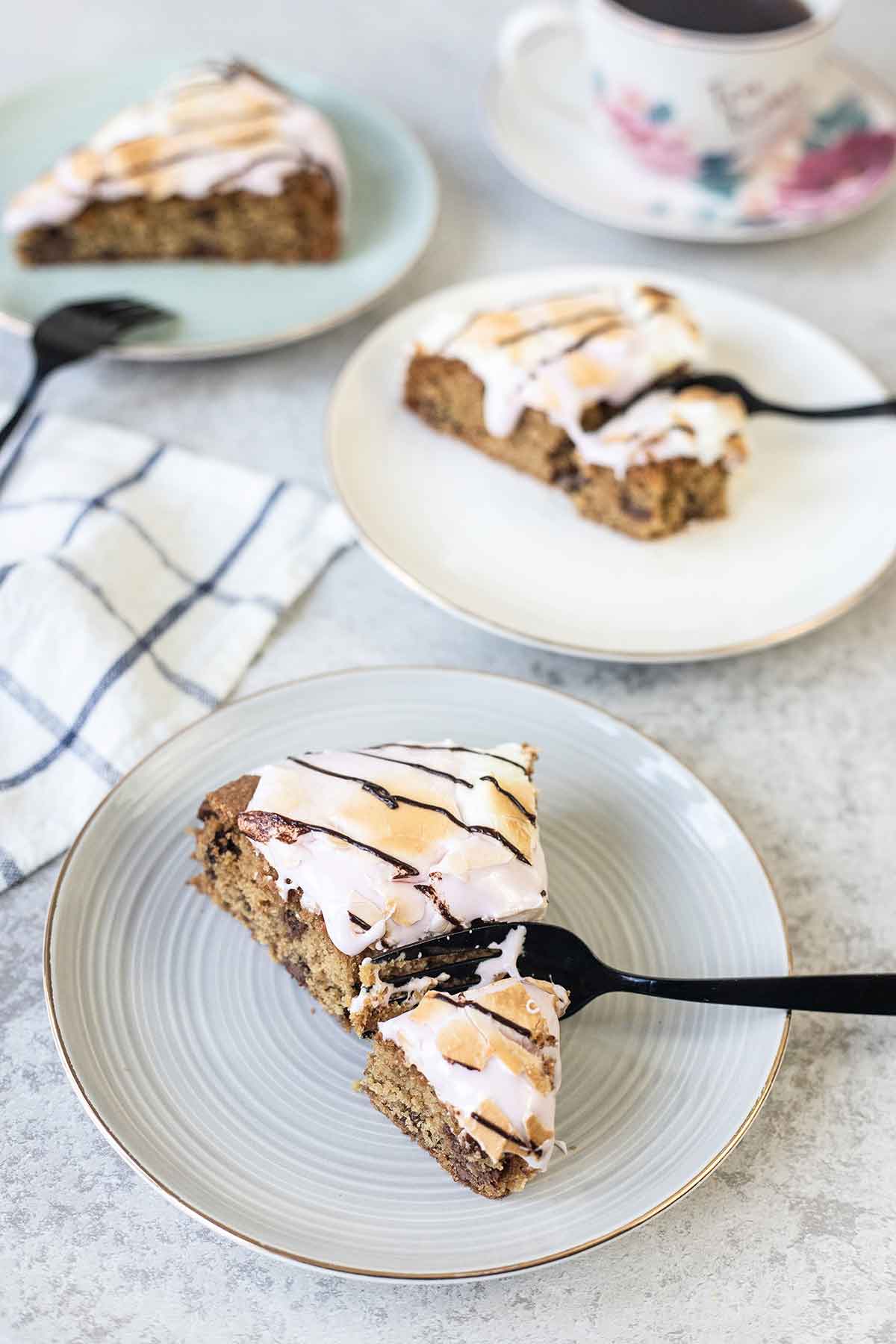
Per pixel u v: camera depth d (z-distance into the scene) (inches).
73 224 32.9
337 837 23.0
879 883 25.7
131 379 32.2
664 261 35.2
